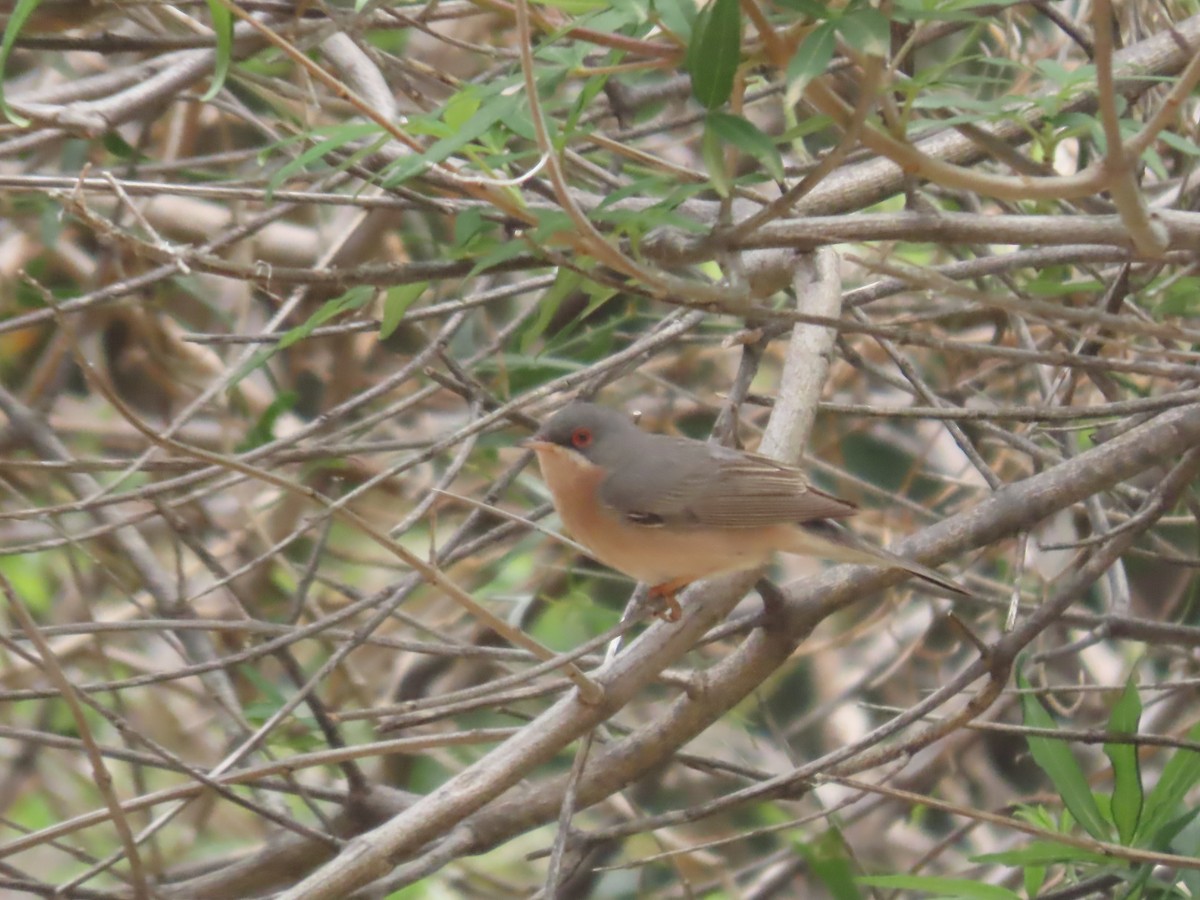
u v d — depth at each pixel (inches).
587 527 365.7
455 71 569.9
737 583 351.3
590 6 255.9
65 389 603.5
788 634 343.3
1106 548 349.7
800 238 271.4
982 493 548.7
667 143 562.6
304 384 637.9
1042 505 353.4
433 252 553.6
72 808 597.0
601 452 366.3
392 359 631.8
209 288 609.9
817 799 533.6
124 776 595.5
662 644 331.6
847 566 353.4
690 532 347.9
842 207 382.3
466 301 382.0
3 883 342.6
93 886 542.3
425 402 577.6
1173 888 334.0
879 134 238.5
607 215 251.3
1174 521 443.2
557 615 550.9
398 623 584.7
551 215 248.4
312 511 570.9
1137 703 341.7
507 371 468.8
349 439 527.5
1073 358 266.8
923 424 593.9
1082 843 283.0
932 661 563.5
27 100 414.9
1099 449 356.8
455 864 539.8
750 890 516.1
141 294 522.6
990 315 510.3
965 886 321.1
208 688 430.9
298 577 502.6
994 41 505.4
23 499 402.3
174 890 395.9
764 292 386.3
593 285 305.3
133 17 439.8
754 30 291.1
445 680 573.3
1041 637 521.3
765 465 350.6
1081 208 384.8
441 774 538.6
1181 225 273.6
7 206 521.7
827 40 223.3
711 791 551.8
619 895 521.3
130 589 562.3
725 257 260.8
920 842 538.0
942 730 332.8
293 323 575.8
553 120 286.2
